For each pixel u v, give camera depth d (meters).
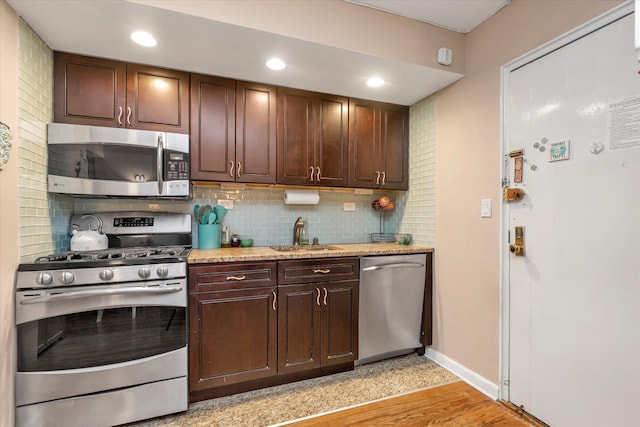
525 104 1.70
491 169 1.89
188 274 1.75
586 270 1.42
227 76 2.08
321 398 1.86
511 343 1.78
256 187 2.48
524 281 1.70
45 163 1.68
